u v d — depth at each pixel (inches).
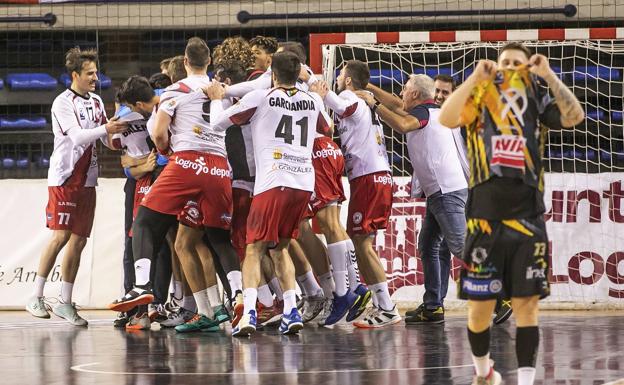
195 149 551.2
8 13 999.0
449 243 614.5
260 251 531.5
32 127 1042.7
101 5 1007.0
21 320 701.9
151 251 553.0
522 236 318.3
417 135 613.9
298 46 589.6
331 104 585.3
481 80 318.0
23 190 798.5
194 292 581.0
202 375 383.2
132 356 456.1
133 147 618.5
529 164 320.2
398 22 992.2
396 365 407.8
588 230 772.6
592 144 959.0
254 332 566.6
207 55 562.9
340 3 994.1
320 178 598.2
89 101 653.9
